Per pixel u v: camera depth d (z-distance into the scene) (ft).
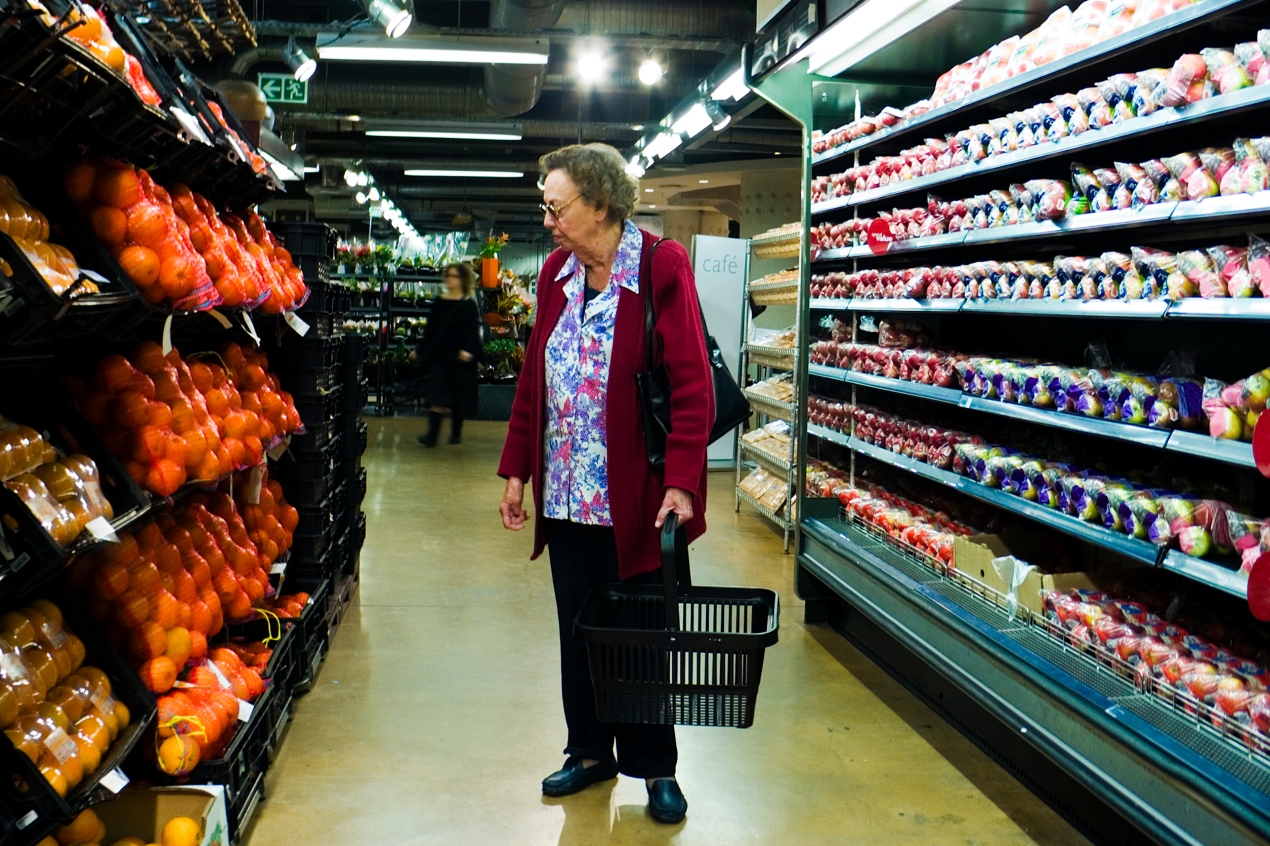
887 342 14.70
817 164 16.84
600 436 8.61
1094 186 9.51
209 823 6.89
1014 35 12.42
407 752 9.99
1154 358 10.97
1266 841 5.70
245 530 10.09
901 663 12.35
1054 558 11.91
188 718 7.15
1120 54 9.52
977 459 11.55
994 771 9.80
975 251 13.47
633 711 7.42
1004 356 12.03
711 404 8.48
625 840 8.32
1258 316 7.18
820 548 13.83
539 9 25.41
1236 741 6.82
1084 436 11.64
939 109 12.14
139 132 7.00
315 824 8.45
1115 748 7.24
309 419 12.25
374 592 16.10
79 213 6.49
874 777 9.61
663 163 50.72
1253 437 6.63
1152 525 8.52
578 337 8.66
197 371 8.77
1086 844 8.35
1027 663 8.57
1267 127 8.74
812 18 12.82
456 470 29.30
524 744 10.27
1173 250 10.34
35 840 5.18
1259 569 6.60
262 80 34.83
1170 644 8.22
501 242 47.11
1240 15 8.31
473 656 13.04
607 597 8.54
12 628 5.96
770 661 13.04
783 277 22.03
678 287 8.46
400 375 46.88
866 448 14.60
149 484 7.24
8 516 5.21
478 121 39.09
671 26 31.32
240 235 9.70
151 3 10.97
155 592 7.43
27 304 5.05
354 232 88.69
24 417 6.61
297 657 11.30
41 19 4.98
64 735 5.64
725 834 8.45
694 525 8.80
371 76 37.52
